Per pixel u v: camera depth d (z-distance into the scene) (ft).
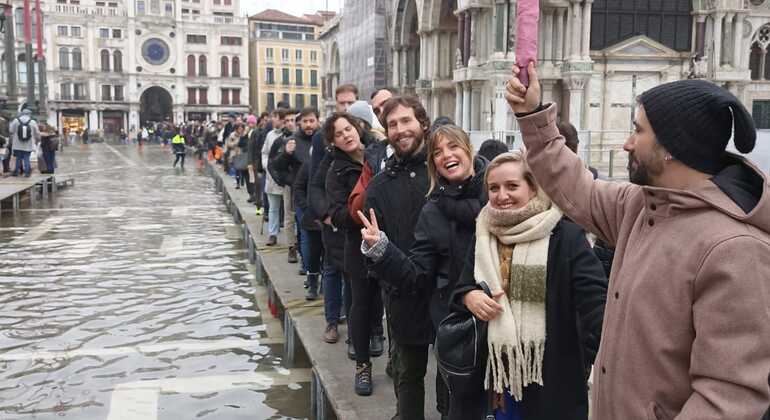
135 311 26.78
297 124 30.27
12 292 29.35
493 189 10.80
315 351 19.40
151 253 37.91
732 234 6.42
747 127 6.70
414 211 15.07
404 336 13.67
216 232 45.29
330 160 20.11
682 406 6.89
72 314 26.27
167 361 21.45
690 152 6.82
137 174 92.43
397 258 12.55
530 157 8.98
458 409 11.25
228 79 284.61
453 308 11.17
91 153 156.76
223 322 25.62
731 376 6.20
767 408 6.48
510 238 10.73
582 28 84.99
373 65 128.98
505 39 81.35
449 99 105.60
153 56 272.31
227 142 74.23
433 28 103.19
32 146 67.72
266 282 30.60
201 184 78.48
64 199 62.13
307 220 23.71
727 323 6.28
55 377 20.03
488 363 10.78
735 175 6.86
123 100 270.67
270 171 32.07
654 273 6.95
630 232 7.83
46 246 39.52
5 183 60.49
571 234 10.63
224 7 292.61
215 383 19.74
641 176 7.32
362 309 16.53
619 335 7.34
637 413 7.07
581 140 57.06
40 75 99.66
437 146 12.42
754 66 97.19
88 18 261.44
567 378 10.72
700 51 91.25
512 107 8.88
